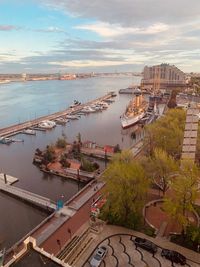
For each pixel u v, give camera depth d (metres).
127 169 68.19
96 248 58.91
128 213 67.75
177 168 76.56
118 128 194.88
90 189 87.94
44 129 188.88
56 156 124.81
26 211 85.06
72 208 75.62
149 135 111.12
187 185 60.59
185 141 79.50
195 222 66.88
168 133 102.56
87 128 196.00
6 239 70.38
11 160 130.25
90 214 71.00
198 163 95.88
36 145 154.62
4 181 101.62
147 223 67.62
